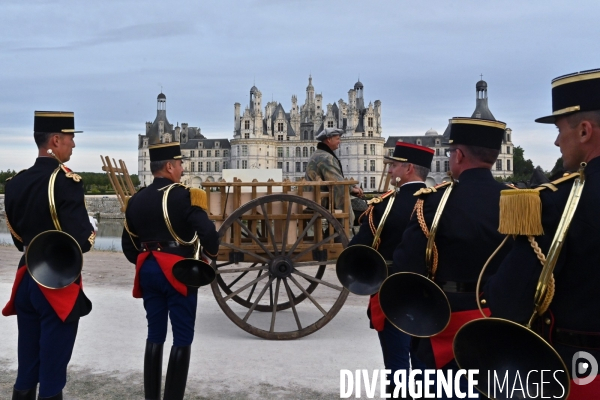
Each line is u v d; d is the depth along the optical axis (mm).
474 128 3133
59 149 3939
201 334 6469
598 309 2156
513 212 2180
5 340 6203
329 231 6727
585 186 2139
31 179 3807
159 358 4402
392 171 4348
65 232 3625
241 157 127688
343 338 6320
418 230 3105
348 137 121875
